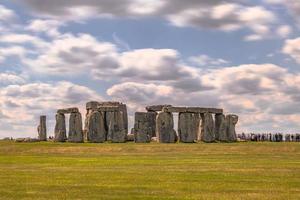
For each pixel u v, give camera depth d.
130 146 96.75
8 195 39.78
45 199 38.00
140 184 45.56
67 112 121.38
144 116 116.06
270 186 44.41
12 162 71.62
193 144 101.75
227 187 43.78
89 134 119.12
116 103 126.62
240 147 93.19
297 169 58.38
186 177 50.69
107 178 50.00
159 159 75.12
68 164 67.12
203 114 121.06
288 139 128.25
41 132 128.62
